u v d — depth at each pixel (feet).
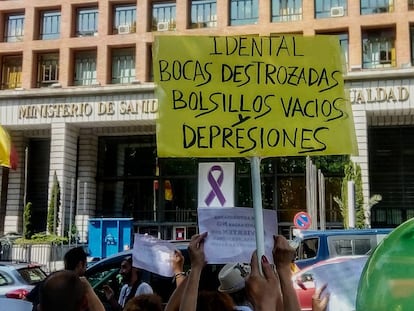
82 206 112.98
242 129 13.53
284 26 105.40
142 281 21.16
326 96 13.75
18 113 112.47
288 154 13.44
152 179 116.47
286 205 107.04
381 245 8.59
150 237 16.20
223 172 15.58
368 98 95.76
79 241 109.70
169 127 13.55
